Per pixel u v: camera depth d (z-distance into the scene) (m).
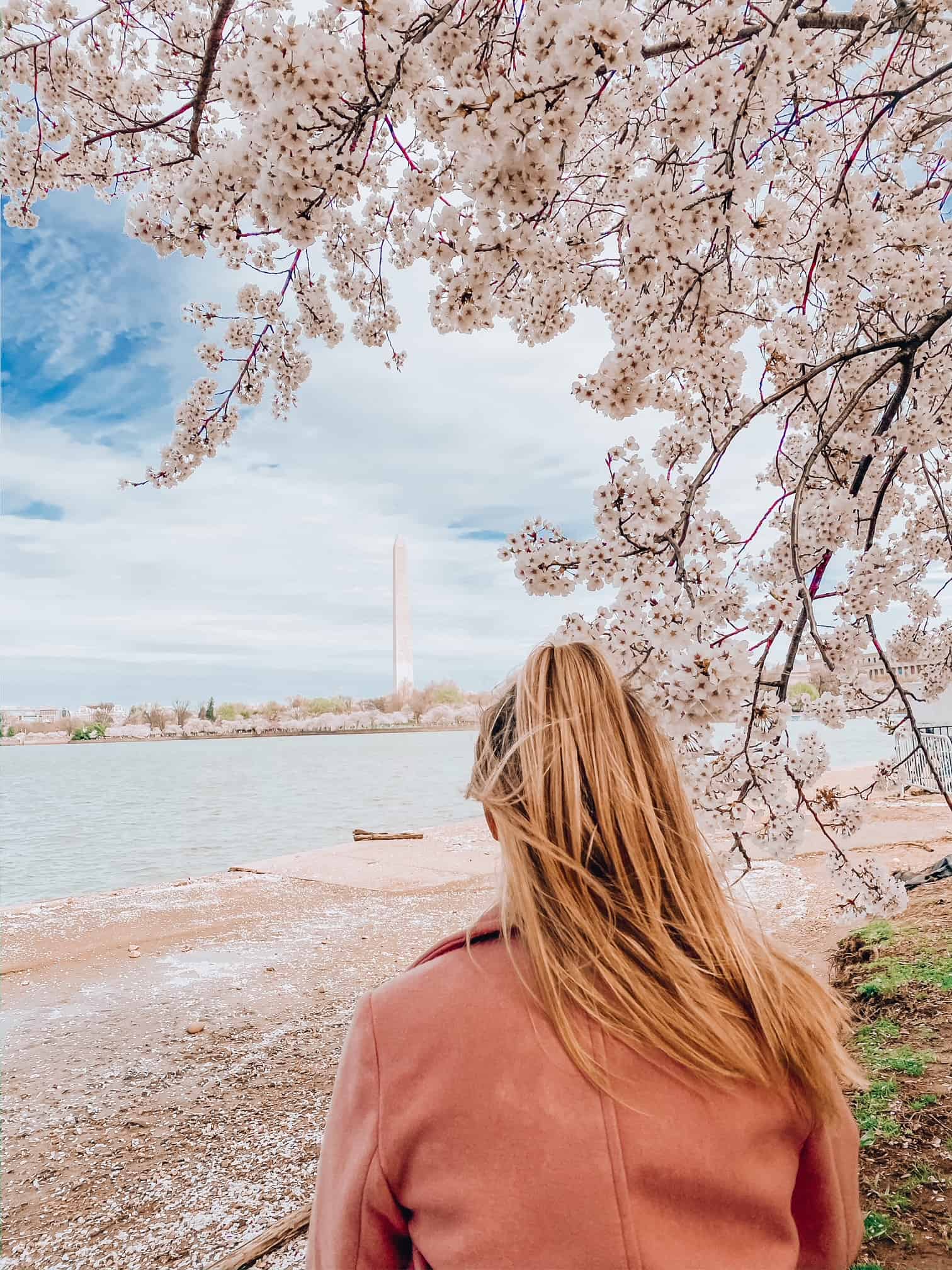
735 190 2.05
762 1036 0.71
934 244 3.10
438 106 1.77
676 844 0.79
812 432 3.33
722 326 2.78
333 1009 5.09
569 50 1.58
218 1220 2.87
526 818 0.77
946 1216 2.31
